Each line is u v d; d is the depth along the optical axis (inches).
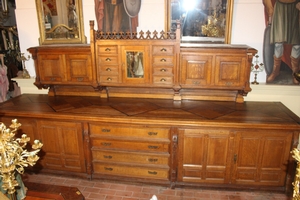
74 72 128.2
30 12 137.9
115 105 122.3
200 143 106.6
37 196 77.1
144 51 117.9
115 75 123.6
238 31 122.7
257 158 105.9
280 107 118.4
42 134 117.9
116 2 127.4
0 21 188.2
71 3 131.3
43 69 131.0
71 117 110.4
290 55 120.0
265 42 121.3
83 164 118.7
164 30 127.3
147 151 111.7
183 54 116.6
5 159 60.5
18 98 137.1
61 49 125.6
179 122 102.4
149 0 125.3
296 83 122.3
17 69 179.2
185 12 123.0
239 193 110.6
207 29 123.1
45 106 122.4
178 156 109.3
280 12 116.3
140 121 104.9
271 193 110.0
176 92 124.9
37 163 123.5
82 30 134.3
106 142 113.9
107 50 120.9
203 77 118.6
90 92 138.2
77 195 77.7
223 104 122.8
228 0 117.1
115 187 115.3
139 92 132.6
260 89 125.1
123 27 130.0
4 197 66.3
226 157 107.0
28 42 142.9
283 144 103.2
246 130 102.4
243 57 113.7
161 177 114.2
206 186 111.9
